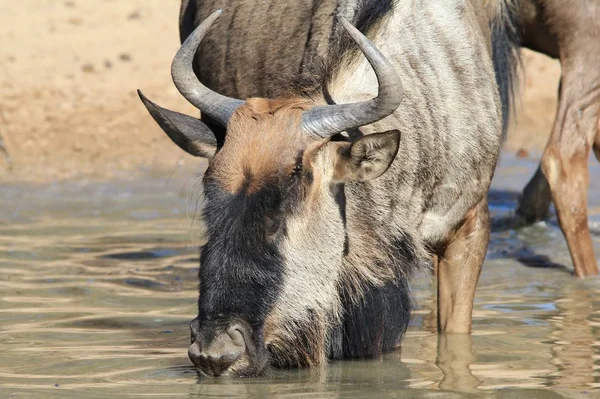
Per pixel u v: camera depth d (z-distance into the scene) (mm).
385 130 20594
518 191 40312
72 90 49656
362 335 21891
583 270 29359
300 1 25062
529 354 22234
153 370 20797
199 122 19984
